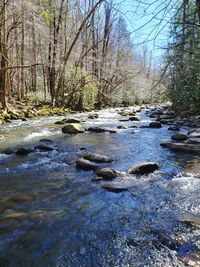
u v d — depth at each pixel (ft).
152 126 41.32
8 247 11.00
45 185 17.38
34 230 12.20
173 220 12.85
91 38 87.35
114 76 92.68
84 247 11.00
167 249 10.63
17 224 12.67
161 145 28.02
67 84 78.48
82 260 10.23
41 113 56.49
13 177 18.86
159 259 10.08
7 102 55.62
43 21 63.72
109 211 13.94
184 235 11.48
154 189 16.52
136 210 13.99
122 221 12.94
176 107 58.23
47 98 77.56
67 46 77.51
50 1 67.77
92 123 46.91
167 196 15.51
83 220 13.08
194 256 10.03
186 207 14.15
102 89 88.12
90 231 12.15
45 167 21.08
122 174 18.93
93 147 27.99
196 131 33.09
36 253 10.66
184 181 17.47
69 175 19.21
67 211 13.97
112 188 16.42
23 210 14.06
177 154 24.71
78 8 77.77
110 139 32.24
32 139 31.68
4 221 12.92
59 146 28.30
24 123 44.37
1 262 10.16
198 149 25.12
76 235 11.85
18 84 74.64
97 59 77.36
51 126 41.70
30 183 17.74
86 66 80.59
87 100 80.28
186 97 50.29
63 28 76.64
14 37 63.67
